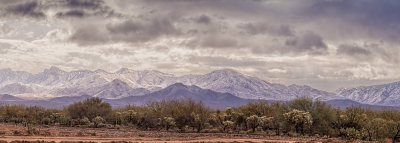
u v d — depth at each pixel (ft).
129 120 298.15
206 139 186.29
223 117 276.41
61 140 160.45
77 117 319.68
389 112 263.90
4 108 334.24
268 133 234.99
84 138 174.29
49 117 324.80
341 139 208.74
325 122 233.14
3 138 160.04
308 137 214.48
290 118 231.71
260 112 285.64
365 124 222.89
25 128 231.30
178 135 215.51
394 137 204.13
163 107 293.64
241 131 253.65
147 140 173.06
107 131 235.81
